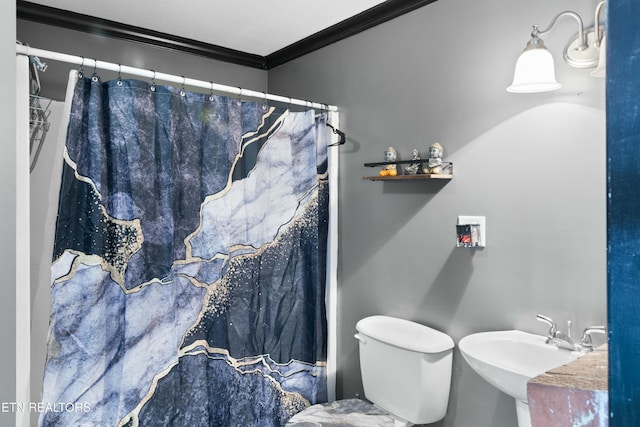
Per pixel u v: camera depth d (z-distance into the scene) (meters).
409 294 2.25
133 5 2.33
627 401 0.34
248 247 2.35
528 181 1.77
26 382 1.67
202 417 2.16
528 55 1.56
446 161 2.07
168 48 2.81
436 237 2.12
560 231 1.67
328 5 2.32
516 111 1.81
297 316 2.51
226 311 2.27
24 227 1.67
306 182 2.53
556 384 0.54
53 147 2.33
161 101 2.07
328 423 2.00
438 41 2.11
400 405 2.02
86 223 1.84
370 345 2.17
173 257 2.10
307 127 2.53
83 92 1.87
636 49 0.35
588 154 1.59
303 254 2.53
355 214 2.57
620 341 0.35
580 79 1.61
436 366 1.94
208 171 2.21
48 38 2.39
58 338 1.77
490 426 1.90
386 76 2.37
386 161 2.25
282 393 2.45
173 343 2.06
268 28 2.63
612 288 0.36
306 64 2.89
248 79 3.17
